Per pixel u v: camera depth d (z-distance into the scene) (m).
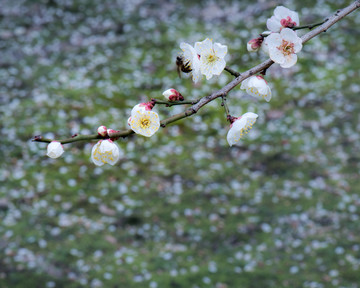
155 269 7.61
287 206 8.91
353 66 12.88
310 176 9.65
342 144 10.48
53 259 7.74
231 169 9.93
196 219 8.66
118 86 12.25
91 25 14.78
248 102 11.85
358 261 7.64
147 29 14.54
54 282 7.32
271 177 9.70
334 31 14.14
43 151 10.11
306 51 13.38
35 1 15.62
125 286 7.29
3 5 15.47
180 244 8.17
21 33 14.23
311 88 12.27
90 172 9.75
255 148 10.52
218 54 2.14
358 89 12.11
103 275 7.48
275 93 12.18
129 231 8.42
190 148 10.54
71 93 11.88
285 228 8.43
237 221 8.62
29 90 11.92
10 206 8.80
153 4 15.82
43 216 8.62
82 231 8.35
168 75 12.70
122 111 11.53
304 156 10.20
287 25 2.28
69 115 11.16
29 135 10.46
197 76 2.14
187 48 2.17
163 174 9.79
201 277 7.43
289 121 11.25
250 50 2.28
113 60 13.23
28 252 7.84
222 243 8.17
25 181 9.38
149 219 8.67
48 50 13.57
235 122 2.19
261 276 7.43
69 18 15.06
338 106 11.62
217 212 8.81
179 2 15.88
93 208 8.89
